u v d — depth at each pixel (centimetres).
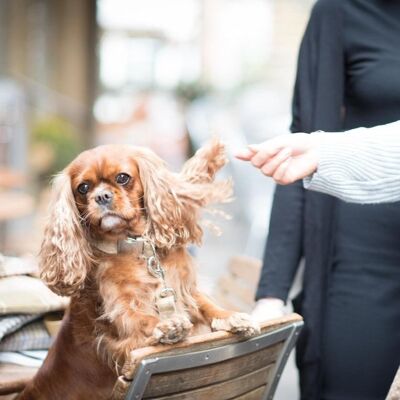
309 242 216
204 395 161
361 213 211
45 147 943
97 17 1146
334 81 216
